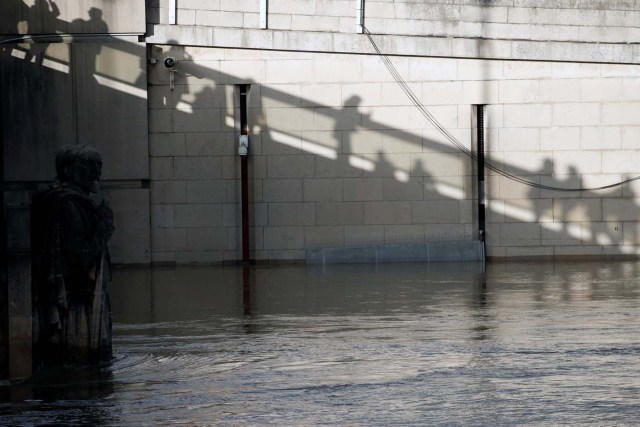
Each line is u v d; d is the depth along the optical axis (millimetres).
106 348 14102
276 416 10422
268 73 35250
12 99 33750
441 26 35094
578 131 35219
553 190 35312
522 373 12484
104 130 34438
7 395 11797
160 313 20500
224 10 34969
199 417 10477
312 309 20484
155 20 34812
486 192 35500
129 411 10828
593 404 10594
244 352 14883
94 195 34688
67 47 34031
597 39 35062
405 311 19625
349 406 10812
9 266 12609
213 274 31016
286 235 35406
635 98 35094
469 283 25781
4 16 33781
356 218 35438
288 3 35062
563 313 18703
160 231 35188
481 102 35219
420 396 11242
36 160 33812
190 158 35188
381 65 35250
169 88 35000
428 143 35344
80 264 13508
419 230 35438
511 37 35062
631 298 21266
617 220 35219
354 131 35312
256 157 35344
